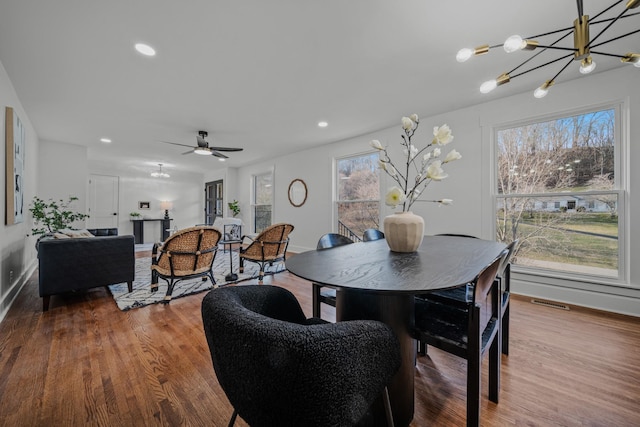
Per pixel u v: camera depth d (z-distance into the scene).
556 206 2.70
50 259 2.39
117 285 3.20
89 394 1.32
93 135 4.21
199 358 1.64
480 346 0.96
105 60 2.15
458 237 2.31
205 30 1.80
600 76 2.40
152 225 7.71
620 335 1.95
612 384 1.40
